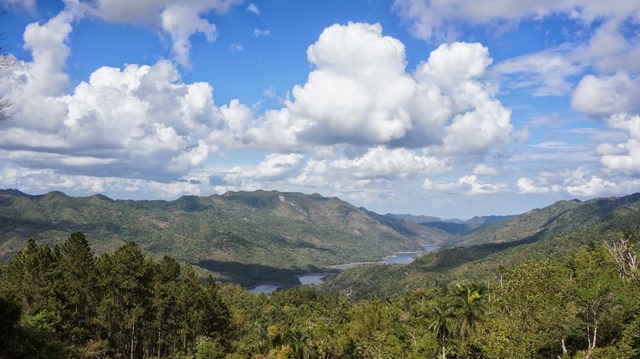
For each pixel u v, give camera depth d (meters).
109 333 83.94
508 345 41.81
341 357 94.88
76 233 85.44
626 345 40.06
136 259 91.88
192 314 92.69
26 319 53.44
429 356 74.00
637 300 42.62
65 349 47.56
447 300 86.12
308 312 160.38
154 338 91.81
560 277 47.62
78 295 78.38
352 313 127.75
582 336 46.44
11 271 77.00
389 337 91.25
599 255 91.50
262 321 143.62
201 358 82.44
